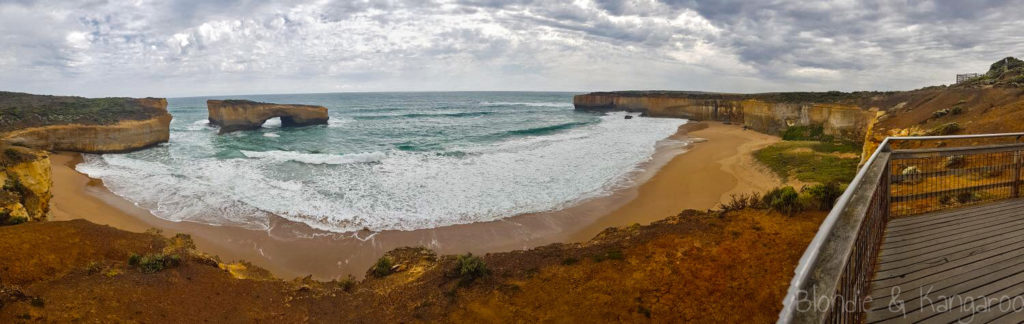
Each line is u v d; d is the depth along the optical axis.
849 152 28.45
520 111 88.69
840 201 2.94
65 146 36.81
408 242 16.36
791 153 29.17
